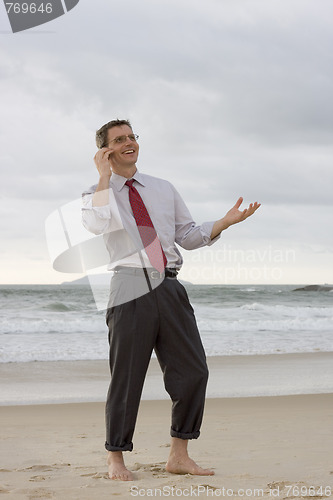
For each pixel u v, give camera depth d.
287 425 4.82
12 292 24.06
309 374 8.55
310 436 4.28
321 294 32.22
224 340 13.29
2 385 7.62
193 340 2.92
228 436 4.29
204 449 3.75
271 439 4.14
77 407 6.13
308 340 13.42
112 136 2.89
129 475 2.88
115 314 2.86
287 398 6.57
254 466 3.18
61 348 11.62
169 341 2.88
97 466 3.27
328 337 14.09
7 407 6.09
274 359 10.22
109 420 2.90
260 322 17.03
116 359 2.87
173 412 2.97
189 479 2.85
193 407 2.94
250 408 5.89
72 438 4.36
